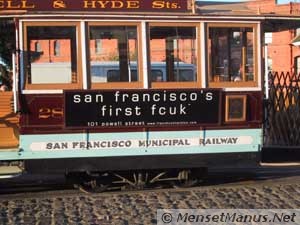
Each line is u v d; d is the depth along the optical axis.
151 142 7.61
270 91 9.01
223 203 7.04
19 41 7.28
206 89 7.67
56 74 7.39
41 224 6.17
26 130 7.34
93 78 7.45
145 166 7.63
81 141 7.47
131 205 7.00
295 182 8.58
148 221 6.24
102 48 7.46
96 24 7.43
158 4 7.70
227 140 7.80
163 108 7.60
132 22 7.50
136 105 7.54
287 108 8.98
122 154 7.56
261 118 7.91
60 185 8.54
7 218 6.44
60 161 7.45
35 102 7.34
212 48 7.72
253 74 7.90
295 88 9.26
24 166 7.40
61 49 7.39
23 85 7.30
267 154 8.34
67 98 7.37
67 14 7.35
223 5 8.47
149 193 7.71
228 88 7.77
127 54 7.52
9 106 7.65
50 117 7.38
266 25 8.35
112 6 7.59
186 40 7.66
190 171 8.09
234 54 7.82
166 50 7.60
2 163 7.51
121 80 7.51
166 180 8.09
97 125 7.46
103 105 7.46
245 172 9.59
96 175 7.84
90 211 6.73
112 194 7.71
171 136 7.64
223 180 8.84
